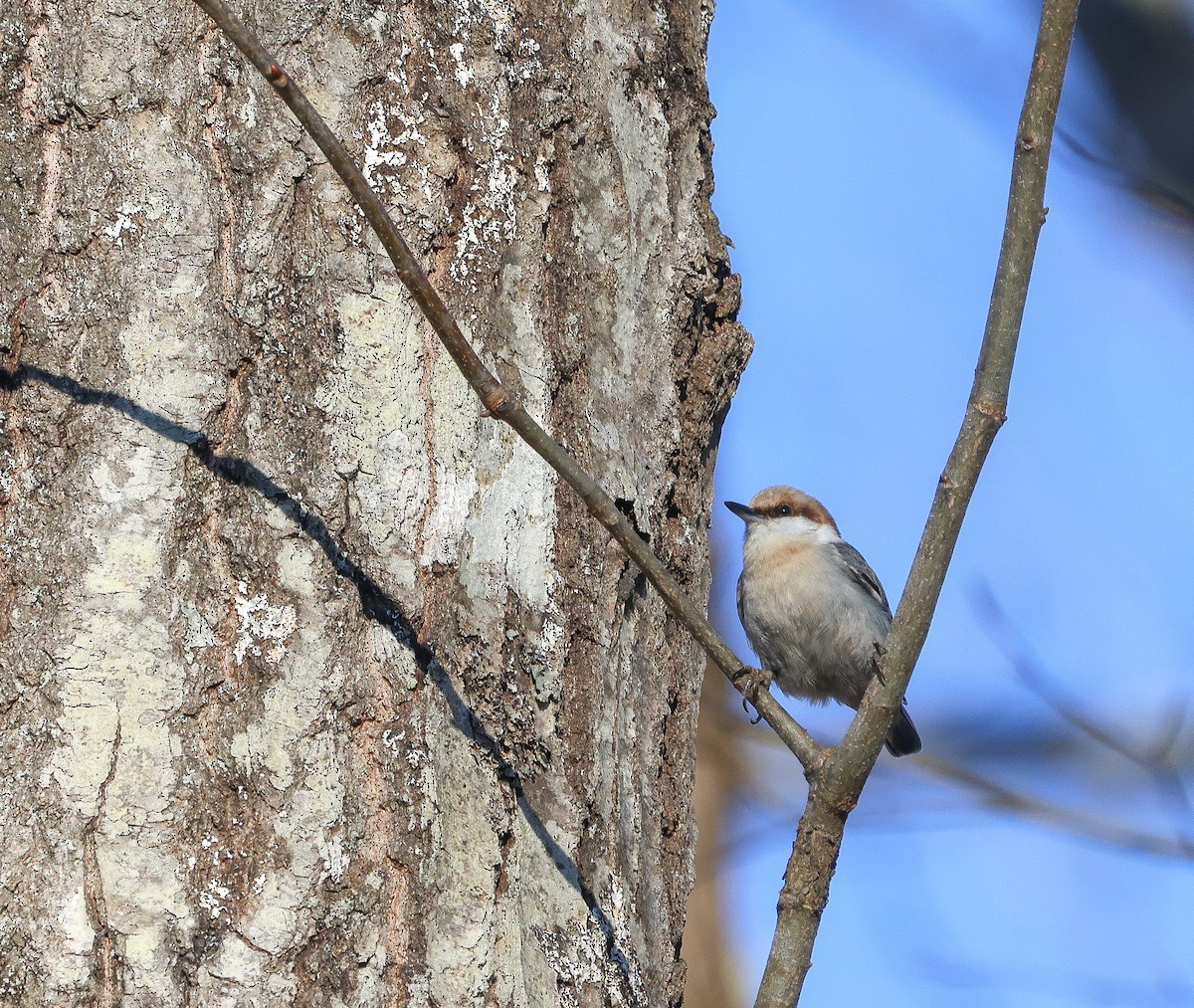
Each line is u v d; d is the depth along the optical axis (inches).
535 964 230.2
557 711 243.9
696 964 616.7
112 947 200.2
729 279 305.9
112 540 213.2
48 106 223.9
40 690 207.8
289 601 219.1
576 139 267.1
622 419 270.4
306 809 212.1
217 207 226.1
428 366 238.4
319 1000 206.1
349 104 237.3
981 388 225.6
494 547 240.8
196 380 220.2
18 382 217.5
